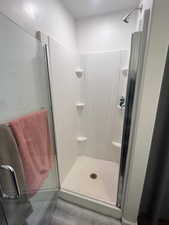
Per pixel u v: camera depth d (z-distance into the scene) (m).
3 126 0.73
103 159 2.07
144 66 0.81
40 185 1.10
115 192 1.43
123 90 1.70
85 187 1.51
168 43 0.73
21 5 0.90
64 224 1.20
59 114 1.38
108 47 1.74
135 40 0.86
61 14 1.42
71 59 1.60
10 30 0.82
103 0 1.39
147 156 0.96
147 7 0.84
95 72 1.79
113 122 1.87
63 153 1.56
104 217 1.26
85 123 2.02
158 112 0.95
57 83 1.29
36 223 1.05
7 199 0.77
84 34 1.80
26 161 0.88
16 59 0.88
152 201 1.16
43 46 1.12
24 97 0.97
